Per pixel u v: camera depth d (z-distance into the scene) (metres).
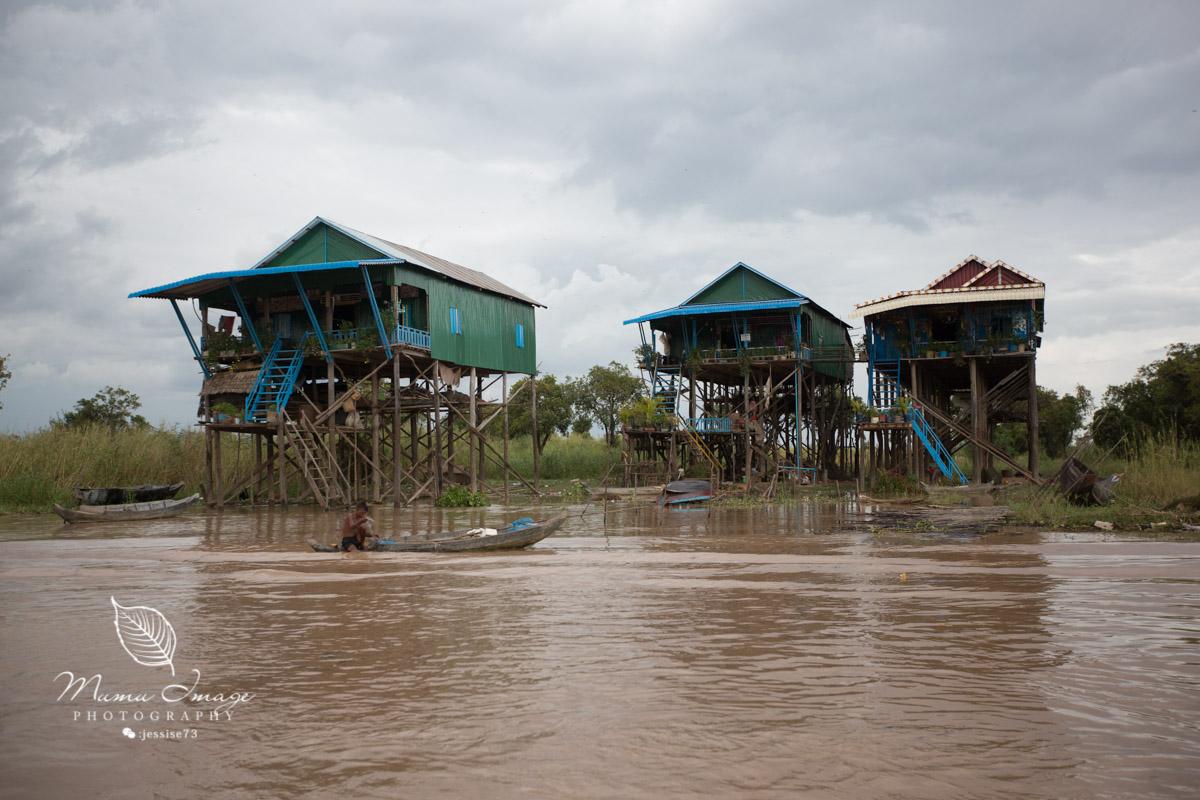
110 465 37.88
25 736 7.48
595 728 7.42
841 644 10.28
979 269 38.59
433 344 36.31
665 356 45.19
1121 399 43.81
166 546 22.08
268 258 35.47
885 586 14.34
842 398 52.75
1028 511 25.09
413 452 39.22
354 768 6.66
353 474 39.97
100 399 53.31
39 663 9.89
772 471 43.91
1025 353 37.19
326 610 12.91
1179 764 6.46
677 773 6.42
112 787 6.39
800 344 42.75
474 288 39.34
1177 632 10.74
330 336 35.22
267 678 9.18
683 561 17.81
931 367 41.31
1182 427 39.81
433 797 6.09
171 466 39.78
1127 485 27.19
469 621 11.95
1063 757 6.61
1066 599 12.97
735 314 43.25
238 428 35.41
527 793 6.12
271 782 6.43
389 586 15.05
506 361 41.66
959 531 22.64
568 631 11.21
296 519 30.44
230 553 20.34
